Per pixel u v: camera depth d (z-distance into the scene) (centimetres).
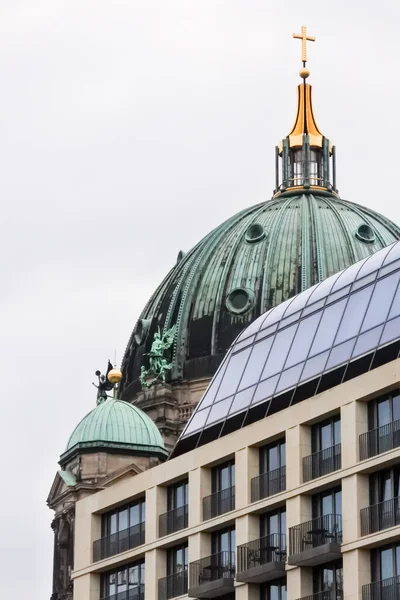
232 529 17238
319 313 17725
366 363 16762
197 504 17438
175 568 17788
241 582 16788
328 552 15975
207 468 17525
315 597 16188
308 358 17462
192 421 18512
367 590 15762
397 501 15725
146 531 18000
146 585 17862
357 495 15950
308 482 16388
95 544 18700
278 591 16712
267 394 17662
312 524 16338
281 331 18100
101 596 18612
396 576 15575
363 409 16125
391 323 16788
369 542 15750
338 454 16288
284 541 16688
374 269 17438
